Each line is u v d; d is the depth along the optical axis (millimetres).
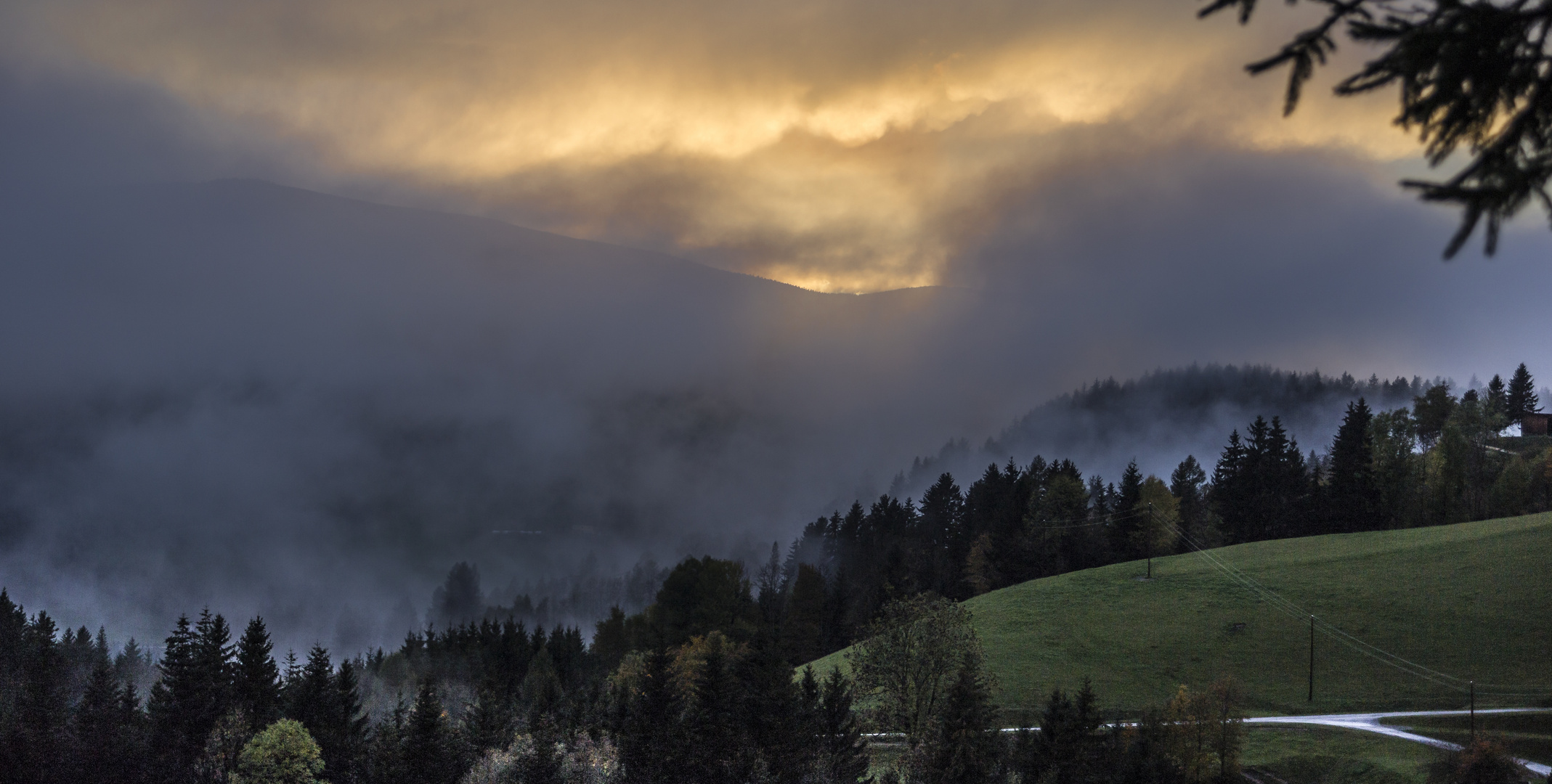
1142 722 78125
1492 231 5523
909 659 87000
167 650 94375
